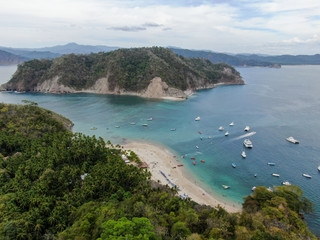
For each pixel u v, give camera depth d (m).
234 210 69.50
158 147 114.00
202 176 88.31
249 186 82.69
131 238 32.06
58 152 87.25
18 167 76.38
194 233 45.56
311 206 62.78
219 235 46.22
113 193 67.56
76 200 62.06
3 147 93.38
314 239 49.00
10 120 110.06
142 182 71.75
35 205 58.22
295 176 88.88
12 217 52.72
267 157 103.81
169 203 59.44
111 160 86.25
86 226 45.78
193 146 115.50
